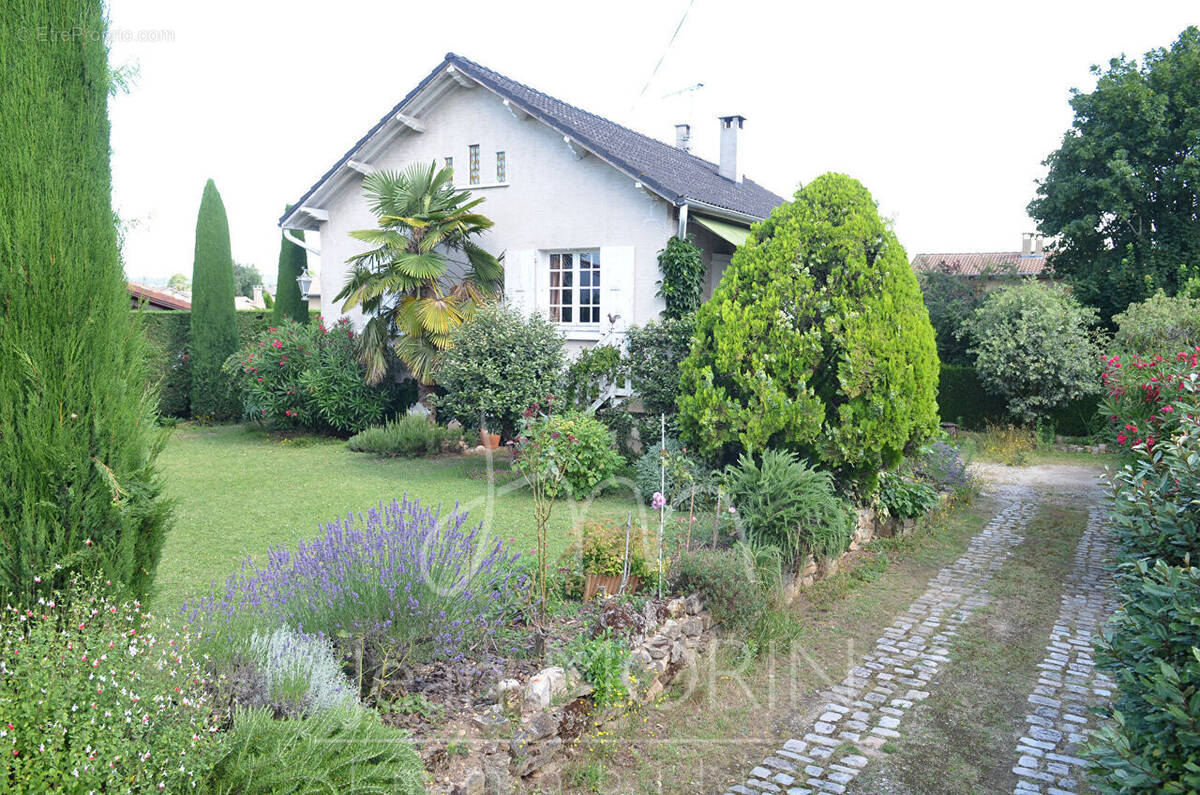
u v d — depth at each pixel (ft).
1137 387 29.68
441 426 50.47
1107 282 76.89
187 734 10.06
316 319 60.03
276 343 54.08
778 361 27.37
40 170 11.29
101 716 9.59
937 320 70.33
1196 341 51.85
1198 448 14.97
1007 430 62.64
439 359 45.52
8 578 10.80
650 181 44.91
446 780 11.97
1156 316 56.24
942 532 34.35
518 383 39.93
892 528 32.14
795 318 27.81
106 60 12.34
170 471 40.96
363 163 56.95
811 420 26.76
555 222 50.06
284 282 71.67
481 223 50.19
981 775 14.85
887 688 18.72
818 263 28.25
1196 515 13.82
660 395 38.63
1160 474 17.19
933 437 30.32
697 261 45.32
